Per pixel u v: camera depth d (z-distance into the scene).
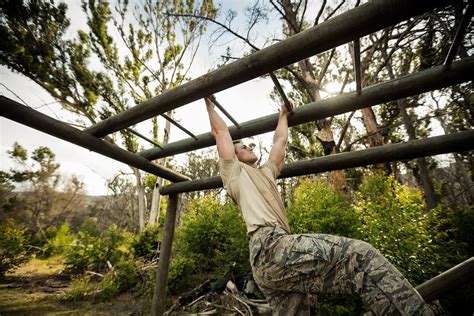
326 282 1.04
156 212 13.96
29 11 8.04
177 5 12.89
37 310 6.91
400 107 9.93
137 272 8.76
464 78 1.39
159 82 13.55
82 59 9.70
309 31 1.08
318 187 5.90
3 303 7.59
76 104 9.66
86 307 7.13
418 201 4.67
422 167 10.95
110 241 11.73
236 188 1.49
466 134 1.85
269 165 1.62
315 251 1.06
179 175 3.08
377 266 0.94
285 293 1.30
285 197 9.61
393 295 0.87
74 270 10.92
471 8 1.06
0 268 11.21
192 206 10.35
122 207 30.08
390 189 4.96
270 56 1.17
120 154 2.28
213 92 1.42
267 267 1.17
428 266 4.04
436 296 1.93
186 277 7.71
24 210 24.17
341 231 4.80
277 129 1.82
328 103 1.71
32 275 11.58
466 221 6.07
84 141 1.95
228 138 1.67
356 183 10.99
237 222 7.17
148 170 2.67
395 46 6.01
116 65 11.75
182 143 2.41
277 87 1.66
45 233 22.23
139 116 1.76
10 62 7.89
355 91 1.63
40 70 8.32
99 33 10.92
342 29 1.01
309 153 8.90
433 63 6.29
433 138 1.96
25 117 1.62
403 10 0.91
